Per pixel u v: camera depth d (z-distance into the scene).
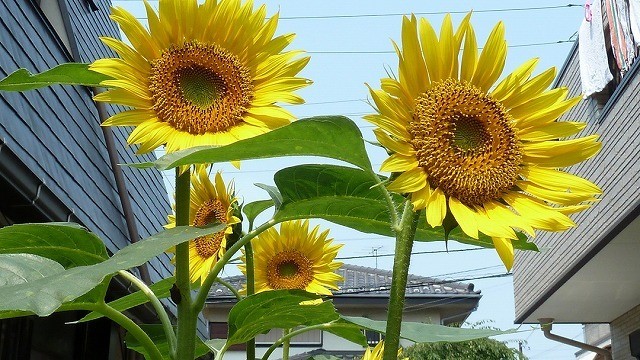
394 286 1.02
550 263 6.35
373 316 10.38
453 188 1.07
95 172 3.51
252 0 1.28
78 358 3.82
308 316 1.28
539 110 1.15
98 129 3.88
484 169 1.08
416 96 1.09
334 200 1.22
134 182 4.55
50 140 2.89
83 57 4.09
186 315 1.13
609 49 5.48
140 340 1.10
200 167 1.21
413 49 1.10
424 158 1.07
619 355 7.40
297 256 1.83
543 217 1.08
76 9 4.57
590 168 5.35
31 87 1.20
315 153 1.04
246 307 1.22
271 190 1.42
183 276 1.13
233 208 1.52
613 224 4.90
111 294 3.20
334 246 1.86
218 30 1.26
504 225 1.06
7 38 2.69
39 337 3.46
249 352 1.32
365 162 1.06
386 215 1.24
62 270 1.01
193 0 1.25
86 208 3.06
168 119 1.21
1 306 0.87
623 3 4.86
